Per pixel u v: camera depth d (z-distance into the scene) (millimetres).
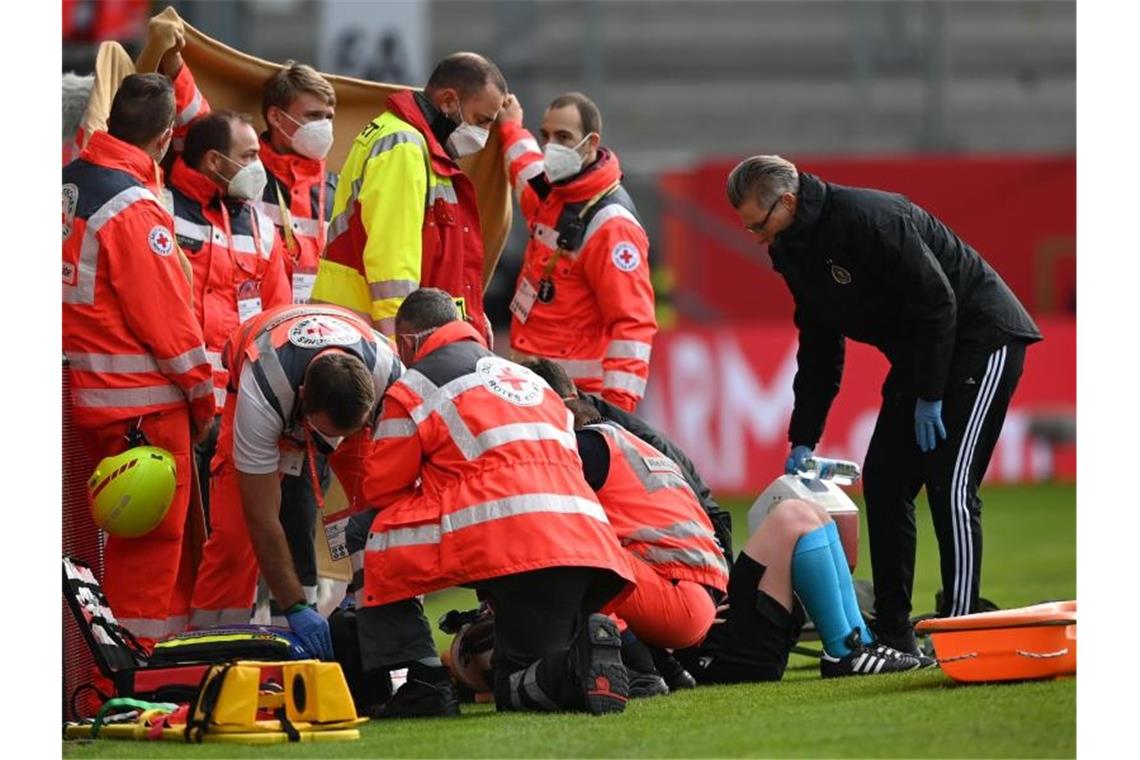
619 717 17656
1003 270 62438
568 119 25047
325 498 24391
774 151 77812
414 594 18188
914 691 18656
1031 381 59219
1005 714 16875
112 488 20016
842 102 78188
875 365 56188
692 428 55969
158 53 23547
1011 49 78000
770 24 78812
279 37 75625
